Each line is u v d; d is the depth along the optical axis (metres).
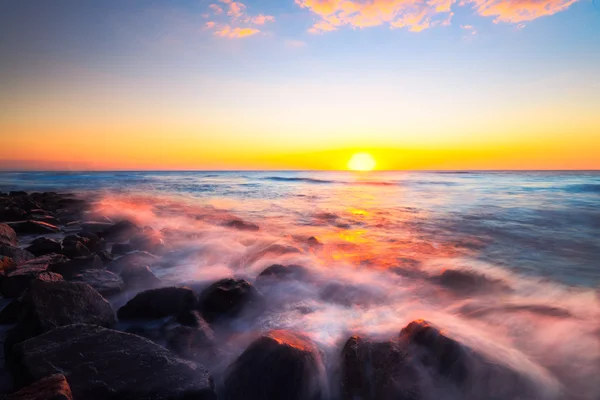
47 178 68.12
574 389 3.89
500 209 18.16
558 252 9.98
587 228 13.27
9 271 6.72
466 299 6.44
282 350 3.80
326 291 6.68
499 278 7.52
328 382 4.00
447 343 3.98
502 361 4.00
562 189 29.19
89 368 3.48
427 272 8.02
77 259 7.08
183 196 28.81
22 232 12.57
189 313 5.25
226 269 8.23
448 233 12.73
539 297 6.58
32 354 3.58
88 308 4.85
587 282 7.45
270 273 7.12
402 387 3.70
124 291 6.46
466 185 38.97
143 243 10.02
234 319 5.45
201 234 12.25
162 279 7.41
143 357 3.73
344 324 5.29
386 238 11.98
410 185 42.62
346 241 11.49
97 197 27.22
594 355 4.49
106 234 11.67
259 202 24.16
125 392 3.25
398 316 5.64
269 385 3.60
